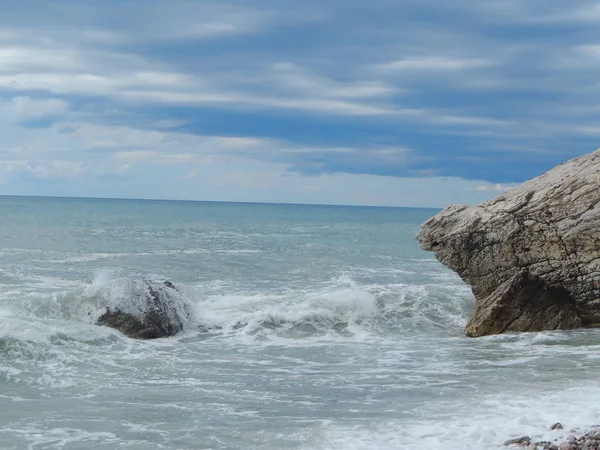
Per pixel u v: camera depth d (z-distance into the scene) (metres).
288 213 162.25
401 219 135.88
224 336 21.73
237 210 173.12
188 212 134.25
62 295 21.55
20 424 12.09
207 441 11.20
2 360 16.42
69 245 48.12
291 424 12.10
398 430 11.59
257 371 16.72
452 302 25.94
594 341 20.41
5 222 70.31
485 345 20.22
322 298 24.59
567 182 22.58
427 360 18.12
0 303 21.30
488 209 23.72
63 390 14.44
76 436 11.47
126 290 21.48
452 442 10.83
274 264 41.50
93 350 18.16
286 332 22.41
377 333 22.72
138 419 12.43
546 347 19.61
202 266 39.12
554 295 22.61
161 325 21.19
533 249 22.64
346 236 71.69
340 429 11.70
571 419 11.87
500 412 12.61
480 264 23.55
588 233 21.72
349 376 16.16
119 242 52.50
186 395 14.22
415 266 44.12
